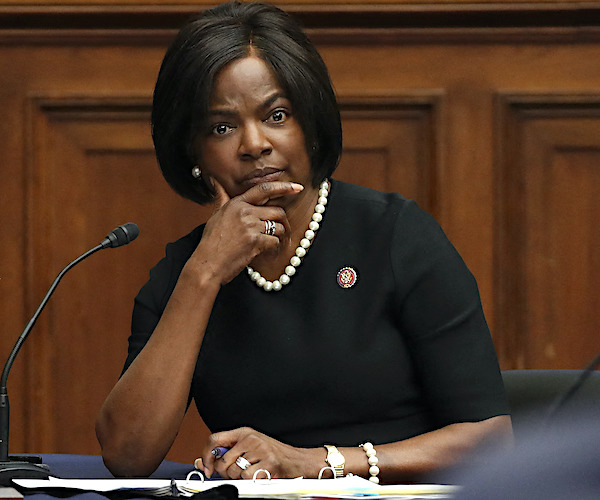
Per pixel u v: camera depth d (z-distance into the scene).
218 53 6.26
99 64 13.15
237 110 6.28
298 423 6.36
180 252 7.00
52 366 12.98
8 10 12.94
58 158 13.16
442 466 5.80
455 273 6.42
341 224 6.69
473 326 6.28
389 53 13.03
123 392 6.09
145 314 6.80
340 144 6.59
